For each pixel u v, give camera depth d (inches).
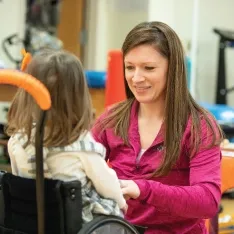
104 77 165.9
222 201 107.6
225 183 91.4
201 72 261.9
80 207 56.7
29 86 48.8
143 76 74.3
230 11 273.6
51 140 58.6
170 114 74.9
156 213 74.5
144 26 75.2
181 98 75.0
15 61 232.1
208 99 265.1
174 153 73.8
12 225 60.3
